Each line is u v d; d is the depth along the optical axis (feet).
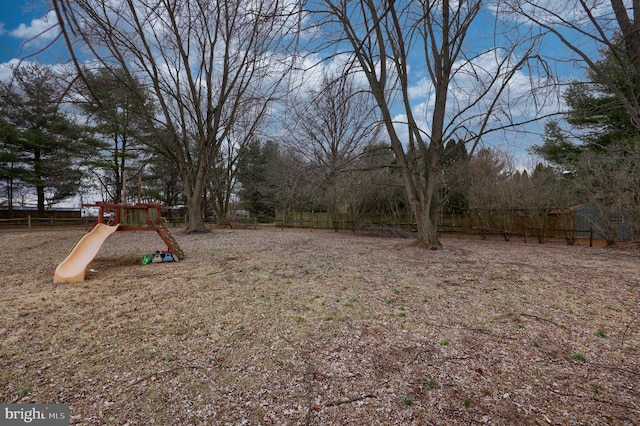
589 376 8.16
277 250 30.58
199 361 8.93
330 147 51.93
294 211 73.05
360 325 11.42
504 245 37.06
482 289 16.10
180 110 48.49
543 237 39.83
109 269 21.47
